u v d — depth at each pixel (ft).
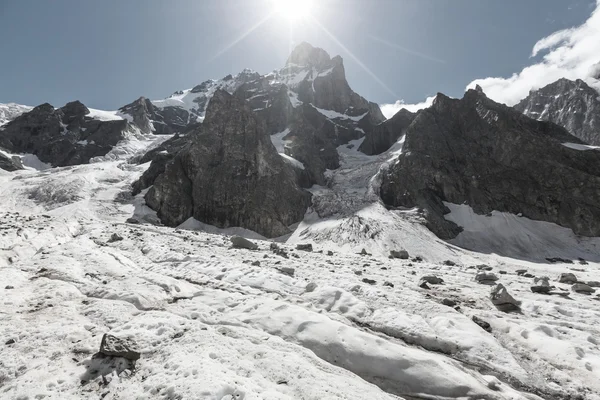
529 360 30.25
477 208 225.97
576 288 53.42
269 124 419.95
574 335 34.17
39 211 221.66
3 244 61.21
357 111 499.10
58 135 434.71
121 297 35.40
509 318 38.34
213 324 30.83
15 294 34.37
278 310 33.40
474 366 27.94
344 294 39.99
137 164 341.62
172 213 221.66
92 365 23.16
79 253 56.75
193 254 66.80
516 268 146.61
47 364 22.94
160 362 23.52
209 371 21.45
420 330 32.01
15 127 431.02
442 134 272.92
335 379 22.75
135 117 544.62
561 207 214.07
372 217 205.98
